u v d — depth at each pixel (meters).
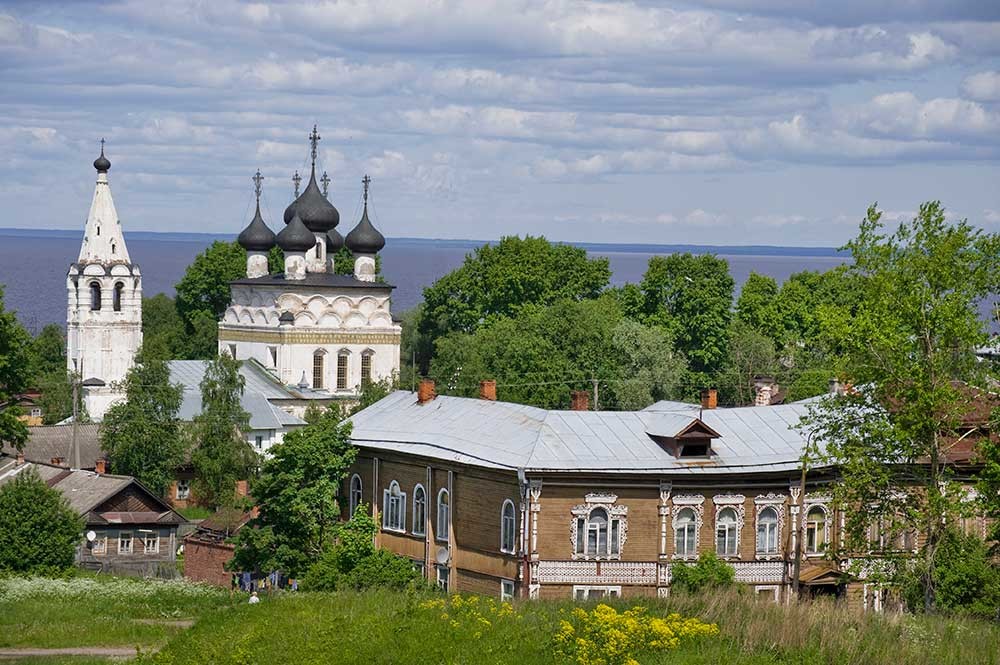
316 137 192.25
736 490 94.81
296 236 186.50
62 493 109.69
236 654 64.25
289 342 180.75
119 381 173.50
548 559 93.00
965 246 83.94
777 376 179.38
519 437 97.06
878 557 86.12
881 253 85.19
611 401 174.75
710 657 59.78
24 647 74.00
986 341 82.94
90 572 106.44
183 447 146.38
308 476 100.50
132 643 75.19
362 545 95.75
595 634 61.88
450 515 99.12
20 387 130.62
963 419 86.81
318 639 65.38
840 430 86.31
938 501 81.06
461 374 173.62
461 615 66.62
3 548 102.12
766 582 95.19
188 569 113.94
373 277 196.00
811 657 59.69
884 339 82.62
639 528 93.81
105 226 181.25
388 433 105.69
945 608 77.75
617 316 198.25
